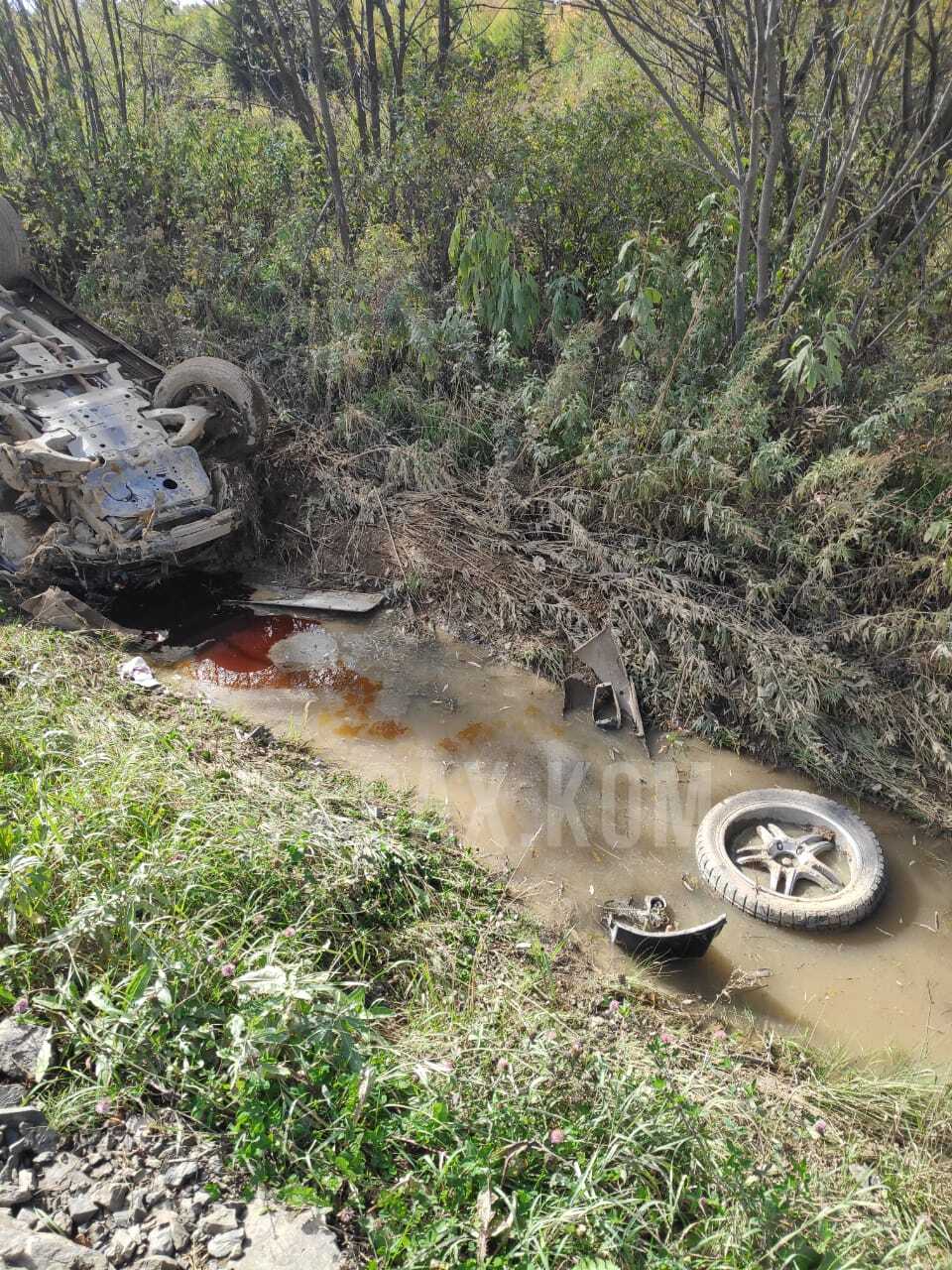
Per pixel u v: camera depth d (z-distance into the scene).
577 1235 2.57
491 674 6.06
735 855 4.76
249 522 7.11
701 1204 2.73
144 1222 2.53
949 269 6.78
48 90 10.46
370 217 8.69
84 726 4.69
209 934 3.52
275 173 9.20
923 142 6.36
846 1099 3.54
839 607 5.73
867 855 4.63
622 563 6.21
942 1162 3.30
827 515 5.59
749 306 6.82
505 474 6.89
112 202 9.17
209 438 7.28
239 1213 2.58
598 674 5.88
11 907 3.23
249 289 8.94
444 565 6.70
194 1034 3.01
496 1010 3.56
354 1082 2.90
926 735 5.25
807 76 7.15
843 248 6.99
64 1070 2.91
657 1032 3.72
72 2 10.29
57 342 7.24
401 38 9.31
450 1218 2.58
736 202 7.04
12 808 3.90
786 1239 2.52
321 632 6.46
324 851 4.11
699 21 6.99
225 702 5.75
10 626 5.84
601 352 7.22
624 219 7.61
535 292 7.17
